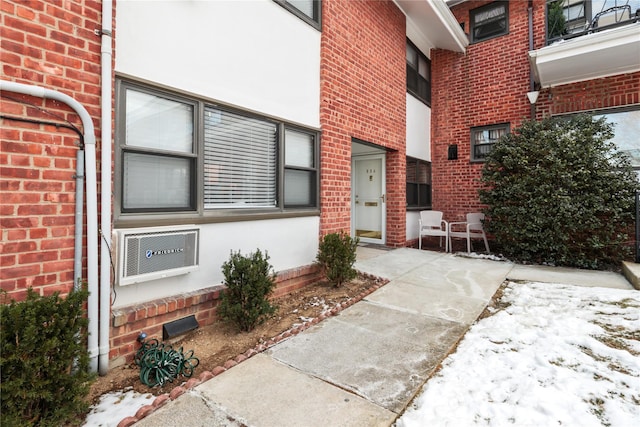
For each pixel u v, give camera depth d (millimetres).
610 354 2574
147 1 2869
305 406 2027
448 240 7227
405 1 6934
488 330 3123
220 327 3271
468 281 4781
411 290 4379
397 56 7113
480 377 2318
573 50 5648
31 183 2078
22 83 2059
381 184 7711
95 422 1935
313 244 4855
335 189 5223
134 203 2883
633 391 2111
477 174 8133
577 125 5922
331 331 3139
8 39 2016
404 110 7453
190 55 3203
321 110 4941
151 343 2760
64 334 1853
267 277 3350
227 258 3592
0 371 1614
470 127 8250
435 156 8828
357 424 1860
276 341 2936
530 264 5898
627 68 6121
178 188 3211
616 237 5465
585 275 5086
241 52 3719
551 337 2896
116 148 2682
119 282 2605
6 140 1988
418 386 2230
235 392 2176
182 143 3225
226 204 3666
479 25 8148
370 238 7902
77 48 2322
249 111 3809
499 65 7746
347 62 5480
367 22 6047
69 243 2236
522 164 5949
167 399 2100
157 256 2859
